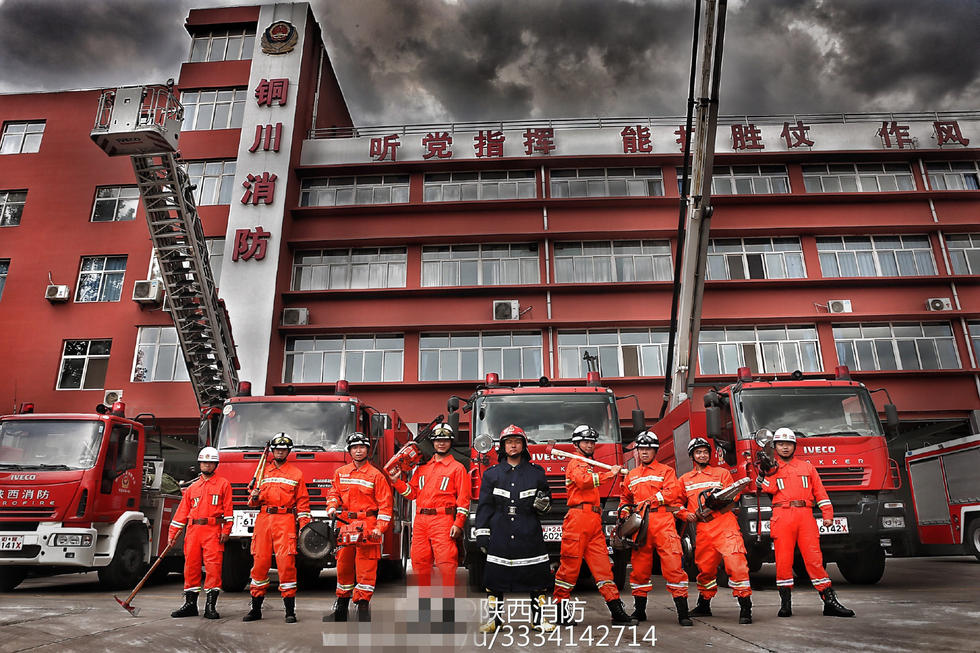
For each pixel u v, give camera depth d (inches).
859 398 451.5
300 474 316.5
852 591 420.8
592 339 1015.0
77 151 1090.7
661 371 996.6
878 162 1082.7
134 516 479.5
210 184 1077.1
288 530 307.1
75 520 436.1
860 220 1047.6
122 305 1015.0
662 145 1080.2
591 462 288.7
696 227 653.9
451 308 1028.5
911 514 789.9
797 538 311.4
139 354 994.7
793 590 432.5
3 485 436.1
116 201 1072.8
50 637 259.3
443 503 280.8
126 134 604.7
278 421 453.1
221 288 993.5
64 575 611.2
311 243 1043.3
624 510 295.3
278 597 420.5
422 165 1078.4
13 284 1032.8
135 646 240.7
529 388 451.5
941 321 1013.2
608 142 1089.4
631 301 1021.2
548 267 1039.0
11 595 429.1
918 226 1030.4
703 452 323.9
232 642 247.8
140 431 501.4
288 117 1079.6
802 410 446.3
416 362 1006.4
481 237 1043.9
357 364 1012.5
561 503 414.0
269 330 976.3
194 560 317.7
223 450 440.8
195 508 323.0
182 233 674.2
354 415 460.1
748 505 422.6
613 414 439.8
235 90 1127.0
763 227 1034.7
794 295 1019.9
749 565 453.7
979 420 948.0
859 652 216.7
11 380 992.2
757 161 1072.8
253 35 1163.3
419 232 1056.8
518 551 258.5
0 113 1122.0
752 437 435.5
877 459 430.6
